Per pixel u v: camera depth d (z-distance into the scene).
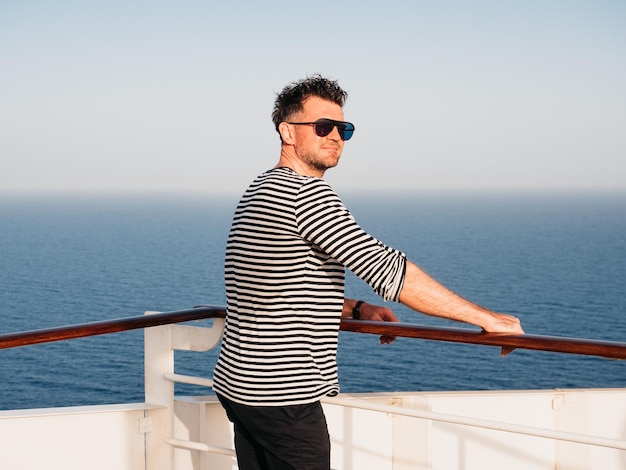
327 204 1.66
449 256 190.12
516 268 165.50
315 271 1.70
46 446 2.24
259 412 1.71
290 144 1.88
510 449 2.91
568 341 1.64
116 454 2.33
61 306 122.56
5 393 69.88
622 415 3.00
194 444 2.25
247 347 1.73
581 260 185.38
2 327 103.69
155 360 2.39
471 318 1.69
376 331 1.93
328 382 1.74
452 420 1.77
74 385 73.06
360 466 2.65
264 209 1.70
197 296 132.38
